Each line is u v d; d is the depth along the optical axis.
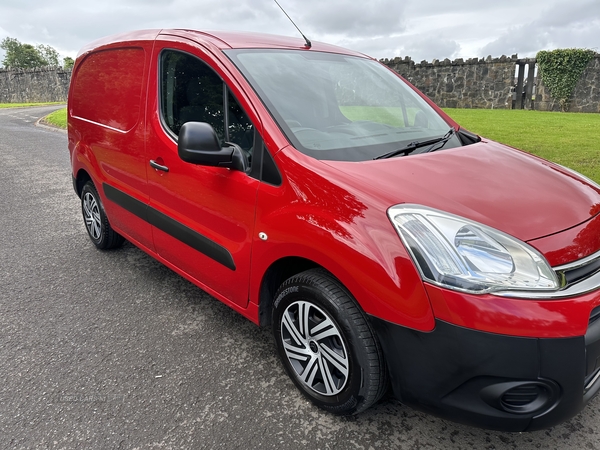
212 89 2.78
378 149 2.60
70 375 2.71
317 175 2.19
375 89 3.24
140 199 3.42
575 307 1.79
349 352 2.14
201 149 2.38
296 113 2.59
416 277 1.86
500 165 2.57
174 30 3.24
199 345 3.01
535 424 1.88
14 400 2.50
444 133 3.10
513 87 20.08
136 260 4.36
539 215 2.07
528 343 1.74
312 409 2.43
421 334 1.87
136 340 3.07
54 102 37.91
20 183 7.55
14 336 3.12
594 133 10.46
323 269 2.28
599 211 2.29
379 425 2.33
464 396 1.89
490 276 1.80
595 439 2.22
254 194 2.42
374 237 1.95
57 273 4.09
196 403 2.48
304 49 3.22
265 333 3.15
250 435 2.26
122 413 2.41
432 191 2.13
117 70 3.67
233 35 3.11
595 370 1.92
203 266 2.95
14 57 85.50
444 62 21.06
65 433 2.27
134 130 3.39
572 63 18.62
